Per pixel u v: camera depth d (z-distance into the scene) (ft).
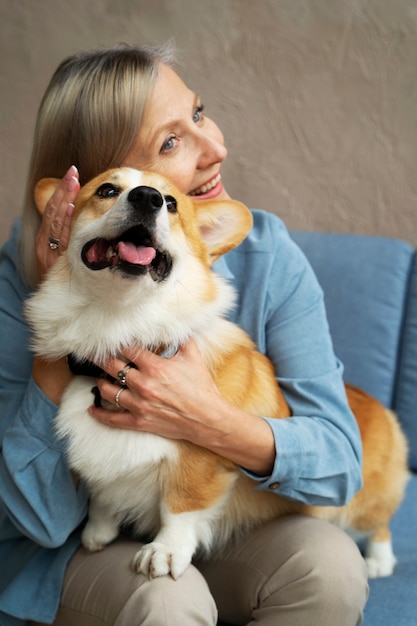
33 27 10.25
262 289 5.94
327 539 5.04
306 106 9.82
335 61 9.68
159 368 4.87
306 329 5.91
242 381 5.39
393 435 6.68
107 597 4.80
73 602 5.02
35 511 5.15
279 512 5.74
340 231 9.96
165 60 6.06
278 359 5.91
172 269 4.95
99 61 5.72
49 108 5.82
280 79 9.83
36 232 5.70
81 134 5.69
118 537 5.54
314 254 8.61
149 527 5.49
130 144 5.64
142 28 10.05
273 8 9.71
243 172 10.11
